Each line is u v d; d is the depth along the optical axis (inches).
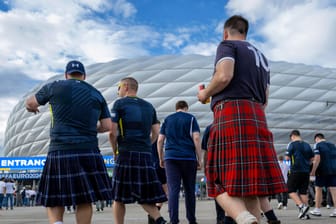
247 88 136.2
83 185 161.8
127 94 225.3
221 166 132.9
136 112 218.4
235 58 137.4
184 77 1857.8
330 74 1979.6
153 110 231.0
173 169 268.1
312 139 1772.9
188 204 270.5
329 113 1824.6
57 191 162.1
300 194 368.2
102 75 1979.6
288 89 1860.2
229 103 135.1
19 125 2187.5
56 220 163.5
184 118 274.5
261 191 126.5
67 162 163.2
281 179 131.1
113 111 216.2
